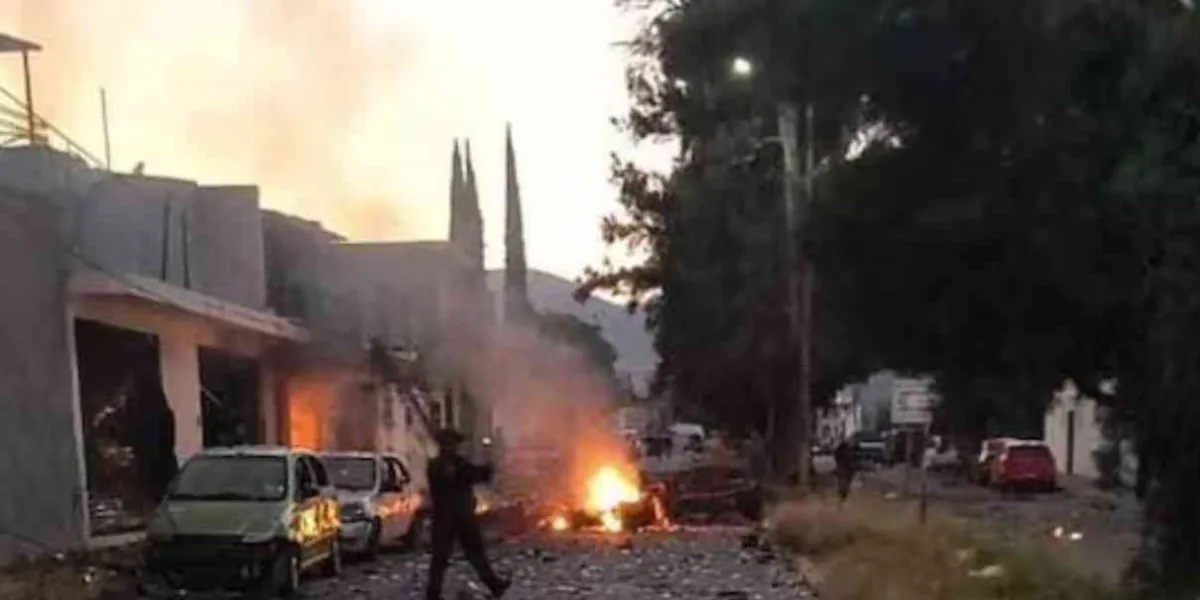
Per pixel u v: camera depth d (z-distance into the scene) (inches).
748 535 1157.1
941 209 632.4
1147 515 652.1
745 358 1747.0
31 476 815.1
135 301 946.1
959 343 693.3
